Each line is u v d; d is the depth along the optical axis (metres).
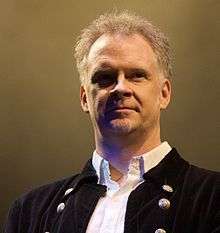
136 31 3.16
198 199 2.81
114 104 2.96
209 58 4.53
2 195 4.86
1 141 4.90
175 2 4.63
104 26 3.22
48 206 3.17
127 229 2.77
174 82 4.57
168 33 4.61
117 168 3.08
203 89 4.53
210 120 4.50
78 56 3.31
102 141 3.08
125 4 4.72
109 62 3.03
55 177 4.81
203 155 4.49
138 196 2.88
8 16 4.92
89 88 3.11
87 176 3.12
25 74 4.89
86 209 2.96
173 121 4.57
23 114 4.89
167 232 2.73
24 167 4.86
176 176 2.98
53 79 4.85
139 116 2.97
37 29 4.89
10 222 3.25
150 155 3.03
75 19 4.82
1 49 4.92
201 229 2.71
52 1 4.86
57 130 4.83
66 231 2.92
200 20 4.58
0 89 4.91
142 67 3.03
